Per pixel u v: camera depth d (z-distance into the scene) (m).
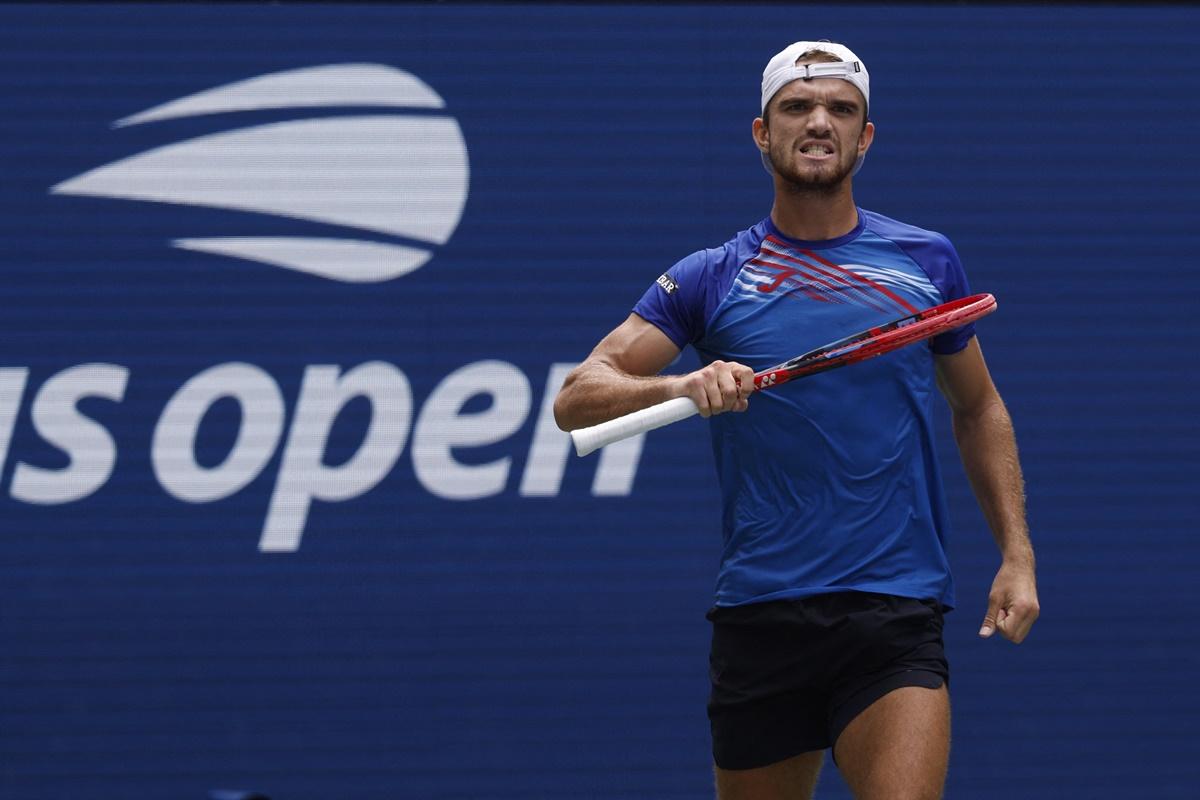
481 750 26.89
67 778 26.45
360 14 27.39
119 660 26.61
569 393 13.85
